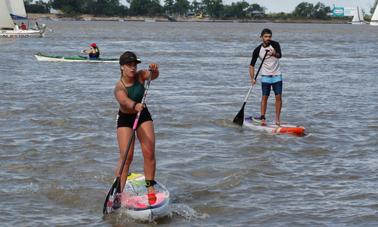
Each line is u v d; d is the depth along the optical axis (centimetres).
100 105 2011
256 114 1909
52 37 7894
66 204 1040
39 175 1188
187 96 2305
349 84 2812
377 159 1330
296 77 3153
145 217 965
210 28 14238
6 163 1266
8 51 4950
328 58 4666
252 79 1702
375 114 1925
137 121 976
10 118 1761
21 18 8456
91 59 3941
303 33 11269
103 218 977
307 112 1959
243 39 8131
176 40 7612
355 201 1045
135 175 1128
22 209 1006
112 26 14588
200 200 1063
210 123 1739
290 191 1103
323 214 983
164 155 1352
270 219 966
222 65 3875
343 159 1331
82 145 1426
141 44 6544
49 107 1950
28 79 2822
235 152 1388
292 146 1455
